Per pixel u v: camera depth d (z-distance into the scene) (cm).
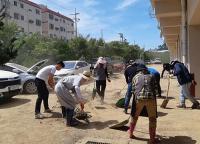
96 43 4884
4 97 1262
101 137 776
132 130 762
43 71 997
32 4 7231
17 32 3547
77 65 2064
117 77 2942
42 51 3566
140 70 754
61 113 1039
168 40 3750
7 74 1263
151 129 719
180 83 1138
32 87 1578
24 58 3478
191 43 1486
